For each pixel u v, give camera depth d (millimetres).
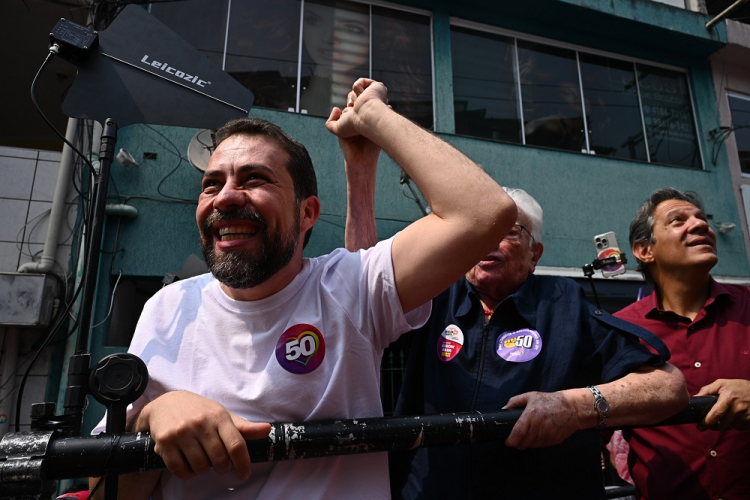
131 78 1523
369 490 1025
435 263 1040
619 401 1129
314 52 5645
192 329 1100
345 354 1055
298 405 999
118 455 794
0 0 5059
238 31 5434
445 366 1491
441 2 6188
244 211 1036
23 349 3887
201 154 4535
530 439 1007
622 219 6168
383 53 5898
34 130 7293
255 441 828
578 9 6285
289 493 963
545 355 1410
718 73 7258
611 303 5758
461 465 1345
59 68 6219
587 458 1356
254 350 1044
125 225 4531
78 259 4141
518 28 6438
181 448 800
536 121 6332
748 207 6703
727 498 1662
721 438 1694
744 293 2051
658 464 1778
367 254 1166
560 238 5879
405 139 1123
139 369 869
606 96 6711
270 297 1079
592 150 6465
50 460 770
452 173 1048
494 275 1566
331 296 1099
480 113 6137
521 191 1802
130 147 4723
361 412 1062
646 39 6852
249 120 1151
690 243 2047
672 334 2045
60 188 4234
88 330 1047
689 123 7008
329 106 5566
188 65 1593
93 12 4621
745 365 1853
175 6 5277
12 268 4133
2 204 4227
